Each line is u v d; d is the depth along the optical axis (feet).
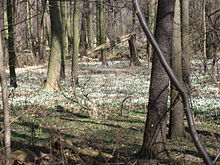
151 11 100.07
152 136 27.81
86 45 141.08
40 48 110.11
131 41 118.11
